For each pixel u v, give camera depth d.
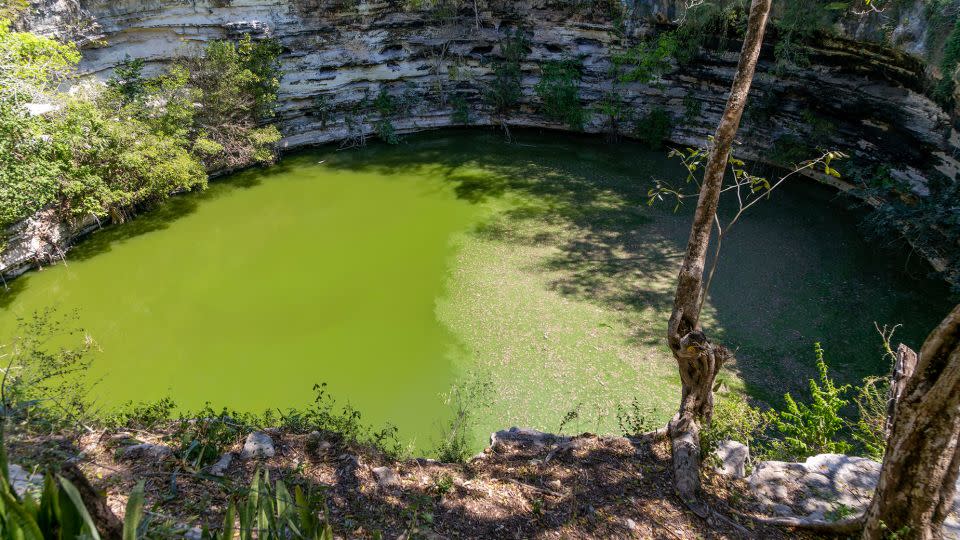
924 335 17.86
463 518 7.21
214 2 28.12
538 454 9.00
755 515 7.79
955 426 5.70
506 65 32.78
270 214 26.31
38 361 9.67
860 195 24.27
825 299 19.55
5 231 20.86
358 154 32.12
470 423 15.00
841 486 8.27
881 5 21.36
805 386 16.05
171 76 27.25
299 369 17.36
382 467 7.75
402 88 33.69
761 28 7.12
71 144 22.12
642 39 30.36
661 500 7.92
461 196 27.45
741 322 18.62
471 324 18.98
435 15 32.09
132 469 6.53
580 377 16.53
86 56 26.30
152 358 17.92
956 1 18.70
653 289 20.39
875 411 11.80
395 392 16.30
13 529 3.72
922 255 21.28
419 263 22.61
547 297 20.19
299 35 30.56
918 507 6.08
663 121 30.53
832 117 25.34
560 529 7.21
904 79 21.88
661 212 25.38
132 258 23.16
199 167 26.86
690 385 8.88
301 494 5.25
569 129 33.56
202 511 6.07
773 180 27.23
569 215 25.42
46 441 6.31
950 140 20.38
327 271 22.30
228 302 20.62
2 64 20.45
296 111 32.00
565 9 31.48
